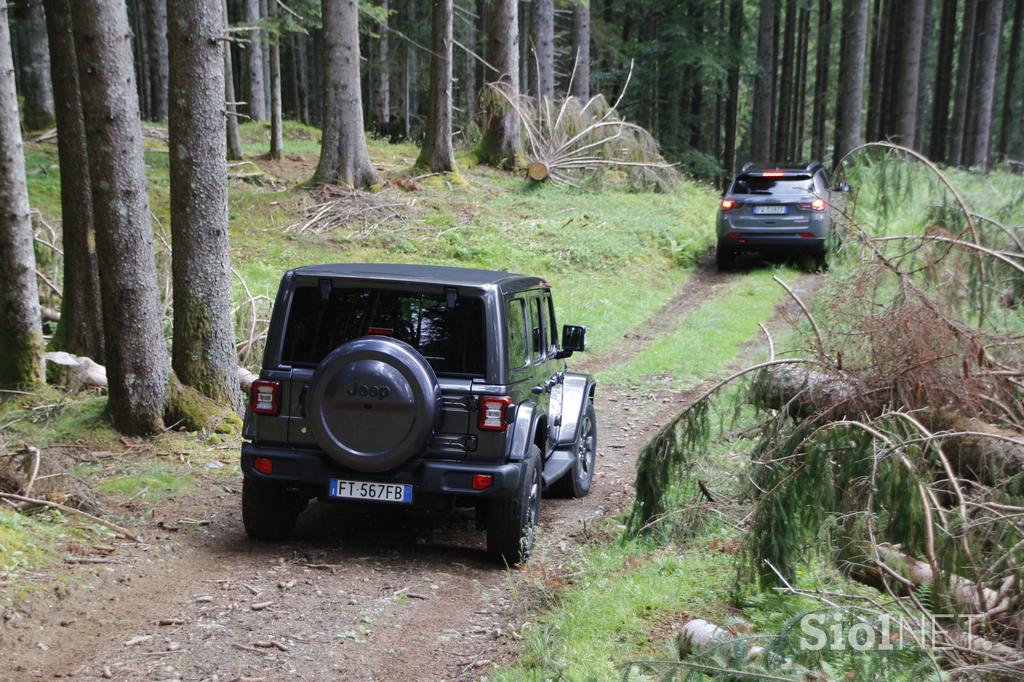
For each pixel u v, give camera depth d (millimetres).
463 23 36500
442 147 23062
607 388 11969
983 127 27594
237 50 44406
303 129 32094
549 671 4023
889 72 37781
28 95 24484
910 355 4859
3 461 6875
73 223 10914
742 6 38500
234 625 4859
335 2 20281
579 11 31125
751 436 6141
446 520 7121
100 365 11000
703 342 13844
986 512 4059
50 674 4219
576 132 25297
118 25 8438
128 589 5352
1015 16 35531
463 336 5840
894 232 6121
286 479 5867
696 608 4801
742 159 53812
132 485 7539
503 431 5766
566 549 6336
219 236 9445
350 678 4262
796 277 18391
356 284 5926
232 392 9656
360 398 5590
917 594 3846
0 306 9812
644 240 20219
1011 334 5207
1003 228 5602
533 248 18875
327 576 5664
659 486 5941
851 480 4504
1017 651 3443
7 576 5199
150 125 28969
